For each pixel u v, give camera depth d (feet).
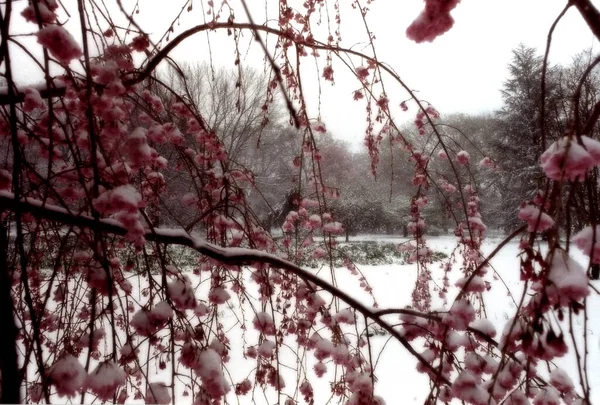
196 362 5.05
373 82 8.45
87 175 6.03
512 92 55.26
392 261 45.60
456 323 4.75
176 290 5.47
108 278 3.87
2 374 4.20
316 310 7.75
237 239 8.92
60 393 3.82
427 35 3.26
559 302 3.06
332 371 15.79
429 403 4.60
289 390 14.03
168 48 6.52
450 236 57.41
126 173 5.08
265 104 8.91
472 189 12.35
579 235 3.26
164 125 7.39
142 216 5.93
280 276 9.71
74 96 5.70
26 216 7.01
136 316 4.97
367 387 6.00
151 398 5.19
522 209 3.75
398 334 6.46
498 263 37.60
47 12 4.31
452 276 29.73
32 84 6.23
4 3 3.96
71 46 3.69
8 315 4.43
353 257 44.86
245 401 12.84
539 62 53.06
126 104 6.70
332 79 8.92
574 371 16.25
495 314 24.75
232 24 6.47
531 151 40.63
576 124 2.97
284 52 7.67
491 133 61.57
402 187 45.47
